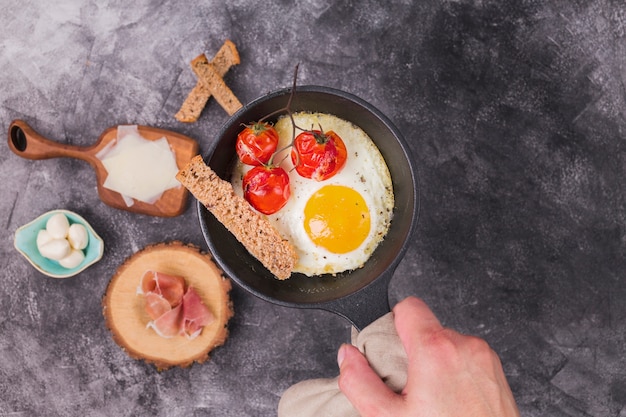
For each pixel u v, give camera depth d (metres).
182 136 0.59
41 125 0.61
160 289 0.58
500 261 0.61
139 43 0.60
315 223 0.47
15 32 0.60
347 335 0.61
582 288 0.61
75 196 0.61
